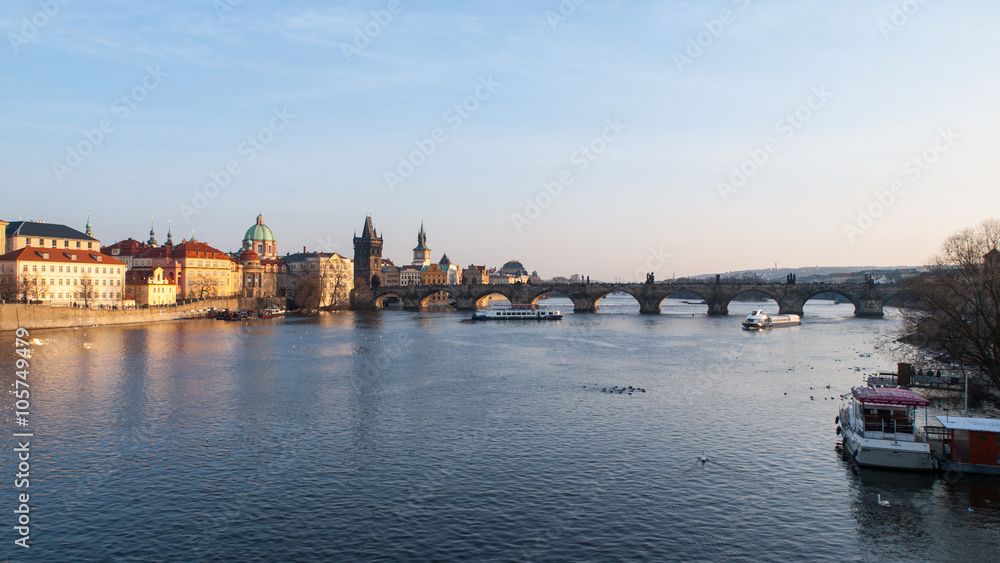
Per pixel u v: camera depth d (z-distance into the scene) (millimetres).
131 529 51469
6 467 65000
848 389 104500
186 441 74125
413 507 55844
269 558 47125
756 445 73000
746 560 47281
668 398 97625
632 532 51375
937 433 70125
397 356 146875
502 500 57312
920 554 48375
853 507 56062
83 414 86188
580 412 88562
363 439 75250
